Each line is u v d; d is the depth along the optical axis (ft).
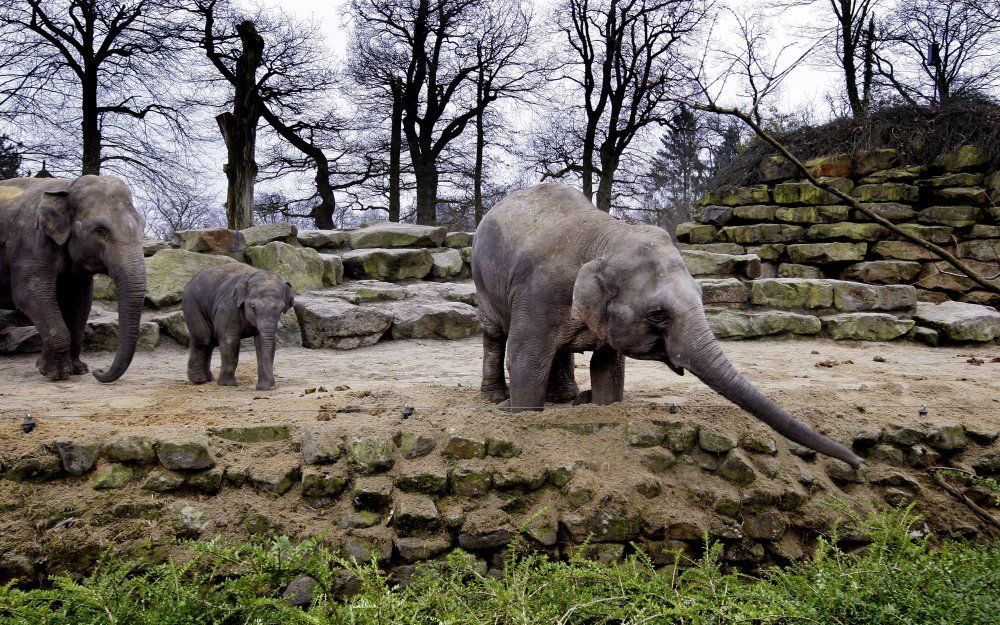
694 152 101.30
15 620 11.93
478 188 111.75
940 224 48.67
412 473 17.61
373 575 14.26
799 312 41.29
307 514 17.03
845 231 49.39
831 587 12.82
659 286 17.65
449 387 26.37
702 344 16.93
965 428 21.79
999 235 47.19
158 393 25.08
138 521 16.28
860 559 15.39
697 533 17.58
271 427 18.69
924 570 13.48
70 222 27.89
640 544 17.57
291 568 12.67
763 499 18.38
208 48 86.07
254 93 70.49
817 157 55.77
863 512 19.13
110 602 12.37
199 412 20.77
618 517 17.34
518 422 19.29
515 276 20.57
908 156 53.06
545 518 17.42
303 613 11.58
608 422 19.49
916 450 21.02
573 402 22.30
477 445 18.31
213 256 41.91
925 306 42.22
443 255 51.72
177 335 36.68
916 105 56.70
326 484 17.35
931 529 19.70
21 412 20.35
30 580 15.37
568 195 21.58
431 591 13.19
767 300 41.60
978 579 12.98
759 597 13.21
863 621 12.35
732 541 17.85
